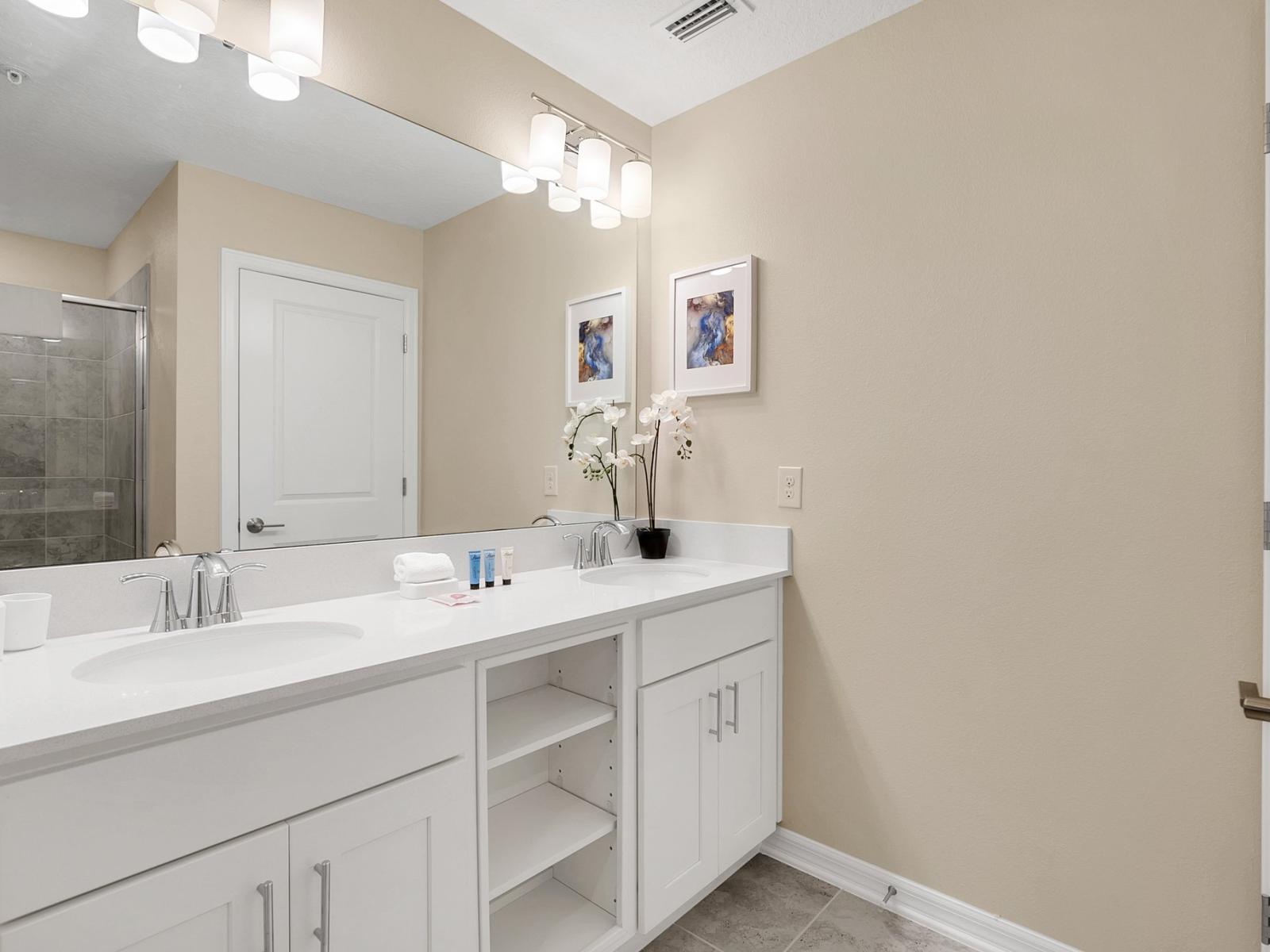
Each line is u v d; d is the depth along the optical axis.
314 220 1.58
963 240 1.70
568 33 1.90
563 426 2.09
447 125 1.80
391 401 1.71
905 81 1.80
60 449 1.24
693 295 2.22
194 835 0.90
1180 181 1.41
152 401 1.35
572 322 2.12
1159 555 1.44
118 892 0.84
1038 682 1.59
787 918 1.76
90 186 1.28
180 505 1.38
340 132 1.62
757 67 2.05
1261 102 1.33
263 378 1.50
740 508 2.13
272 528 1.50
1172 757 1.43
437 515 1.79
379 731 1.09
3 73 1.20
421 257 1.76
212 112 1.43
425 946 1.16
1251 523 1.34
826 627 1.95
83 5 1.26
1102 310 1.50
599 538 2.06
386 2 1.68
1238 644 1.35
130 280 1.33
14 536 1.19
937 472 1.74
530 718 1.53
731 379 2.11
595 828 1.53
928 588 1.76
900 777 1.81
